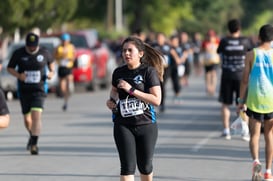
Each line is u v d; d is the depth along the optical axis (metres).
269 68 21.86
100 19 125.69
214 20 184.88
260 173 21.48
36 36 27.80
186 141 31.14
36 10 69.25
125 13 130.00
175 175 23.22
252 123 21.89
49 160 26.38
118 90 18.09
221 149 28.86
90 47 60.81
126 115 17.83
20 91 28.06
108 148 29.30
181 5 133.12
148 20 133.00
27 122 28.34
